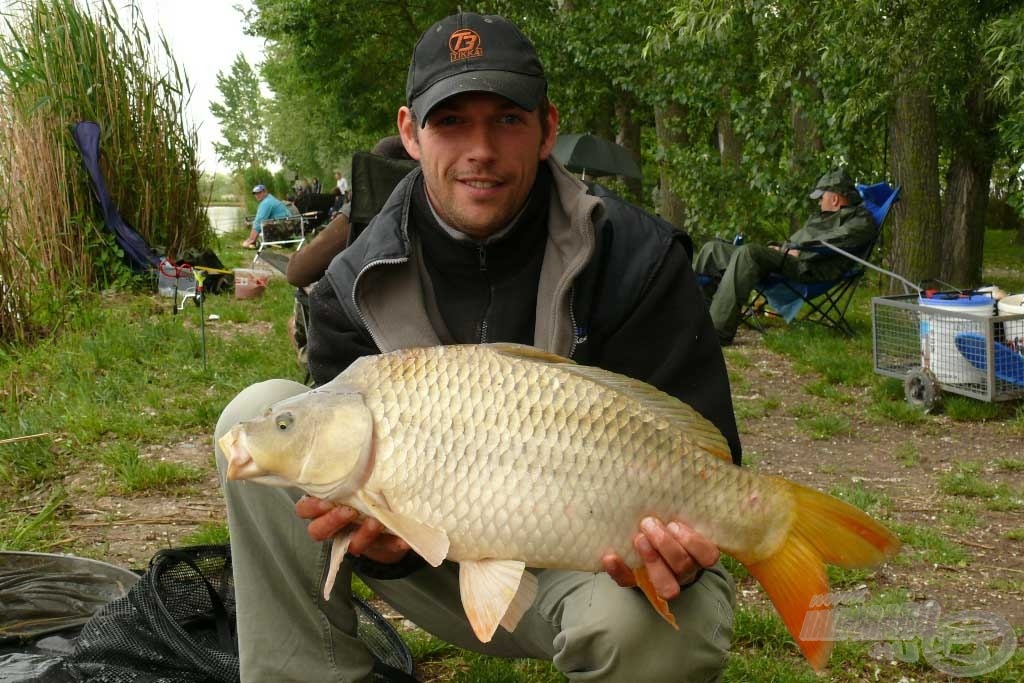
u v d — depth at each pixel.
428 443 1.64
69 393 5.62
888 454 5.29
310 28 19.66
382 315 2.07
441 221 2.08
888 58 7.30
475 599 1.62
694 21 8.01
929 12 7.04
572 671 1.91
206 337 7.45
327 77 20.94
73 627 2.63
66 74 9.41
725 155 14.41
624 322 2.03
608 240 2.05
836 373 7.00
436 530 1.64
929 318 6.02
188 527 3.84
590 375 1.70
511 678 2.66
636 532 1.66
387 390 1.67
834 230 8.54
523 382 1.66
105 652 2.21
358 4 19.08
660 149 12.70
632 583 1.71
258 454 1.65
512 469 1.64
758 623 2.98
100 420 5.07
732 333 8.50
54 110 8.88
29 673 2.30
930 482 4.77
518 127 1.99
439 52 1.97
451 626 2.18
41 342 6.70
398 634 2.66
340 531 1.78
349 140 30.98
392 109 21.61
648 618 1.81
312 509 1.73
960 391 5.89
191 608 2.45
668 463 1.66
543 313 2.04
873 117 10.43
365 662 2.17
